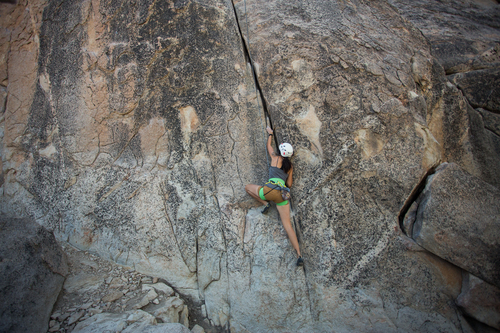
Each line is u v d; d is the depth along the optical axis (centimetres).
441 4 555
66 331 292
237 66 411
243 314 363
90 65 405
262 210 391
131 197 398
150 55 395
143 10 397
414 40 445
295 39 401
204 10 404
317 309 358
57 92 418
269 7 427
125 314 318
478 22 520
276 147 403
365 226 370
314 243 372
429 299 351
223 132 404
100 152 411
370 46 402
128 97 401
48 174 416
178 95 400
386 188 375
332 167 375
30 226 338
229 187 398
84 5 408
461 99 423
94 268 374
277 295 359
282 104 397
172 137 402
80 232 397
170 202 393
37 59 427
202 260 382
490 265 340
